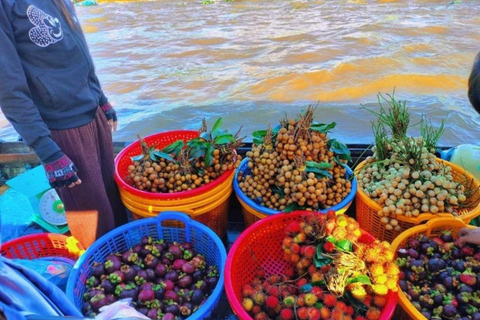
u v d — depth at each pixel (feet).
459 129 13.34
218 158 6.45
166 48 24.07
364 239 5.20
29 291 3.05
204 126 6.82
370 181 6.81
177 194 6.02
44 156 4.97
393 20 27.07
